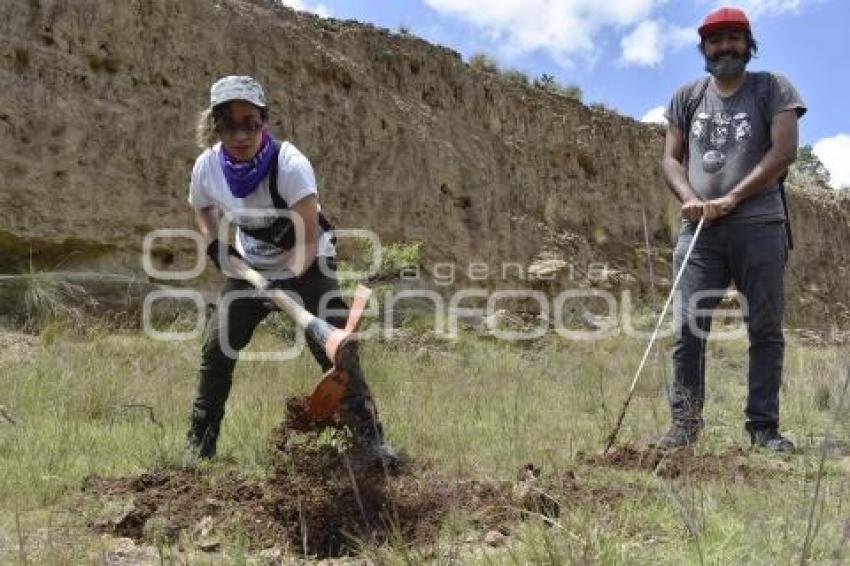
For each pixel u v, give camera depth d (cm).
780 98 548
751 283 544
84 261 1196
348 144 1708
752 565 268
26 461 429
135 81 1286
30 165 1134
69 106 1186
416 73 2003
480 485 378
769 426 530
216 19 1453
